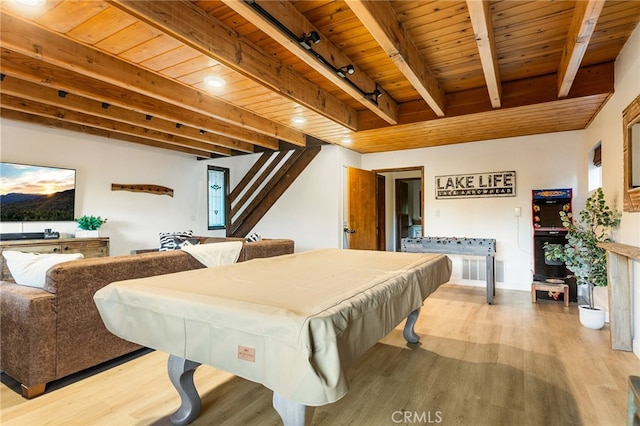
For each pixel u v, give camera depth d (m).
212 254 3.35
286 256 2.88
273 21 1.96
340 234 5.68
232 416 1.92
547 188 4.79
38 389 2.10
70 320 2.24
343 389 1.16
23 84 3.40
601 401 2.02
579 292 4.61
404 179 8.24
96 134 5.36
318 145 5.79
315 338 1.15
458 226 5.42
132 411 1.95
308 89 3.35
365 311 1.45
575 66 2.58
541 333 3.16
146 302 1.54
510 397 2.08
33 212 4.80
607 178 3.39
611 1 2.15
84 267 2.31
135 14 1.82
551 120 4.04
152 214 6.27
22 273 2.35
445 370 2.45
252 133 5.54
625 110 2.73
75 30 2.03
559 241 4.36
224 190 7.33
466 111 3.66
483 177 5.23
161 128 4.80
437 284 2.65
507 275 5.08
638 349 2.62
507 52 2.81
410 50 2.58
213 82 2.81
